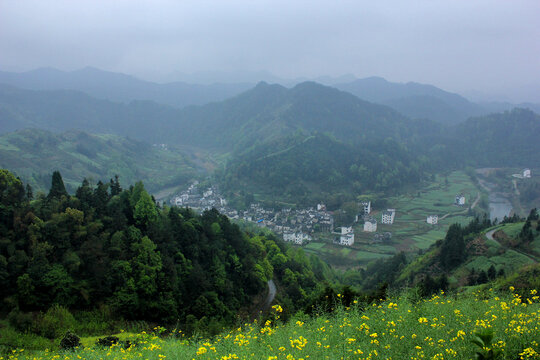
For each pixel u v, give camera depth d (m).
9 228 39.59
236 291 55.88
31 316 34.38
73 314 37.41
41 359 22.58
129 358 16.64
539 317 12.88
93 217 46.22
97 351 20.02
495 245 67.75
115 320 39.12
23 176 166.38
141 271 42.69
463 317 14.21
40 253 37.97
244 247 66.81
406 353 11.33
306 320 20.75
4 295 35.22
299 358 11.38
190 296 47.66
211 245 57.78
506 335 11.61
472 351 10.52
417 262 79.19
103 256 42.69
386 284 25.78
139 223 50.72
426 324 13.57
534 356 10.22
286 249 96.56
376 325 14.29
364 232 152.00
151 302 42.22
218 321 45.06
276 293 65.19
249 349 13.73
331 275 102.56
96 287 40.56
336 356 11.42
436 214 175.50
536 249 62.25
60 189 47.12
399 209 185.00
